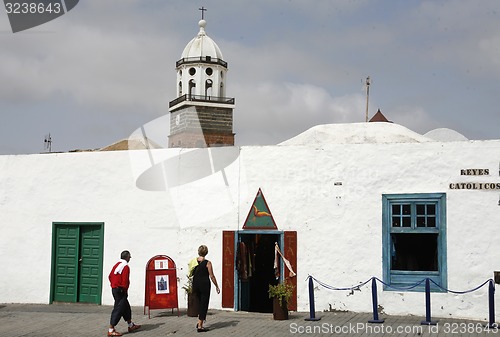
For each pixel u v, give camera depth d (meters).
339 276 13.37
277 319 12.52
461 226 12.62
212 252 14.37
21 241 15.98
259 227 14.04
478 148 12.66
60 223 15.72
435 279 12.73
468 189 12.65
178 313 13.51
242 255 14.13
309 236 13.66
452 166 12.80
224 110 56.31
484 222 12.48
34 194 16.02
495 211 12.44
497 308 12.20
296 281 13.64
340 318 12.54
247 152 14.34
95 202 15.45
